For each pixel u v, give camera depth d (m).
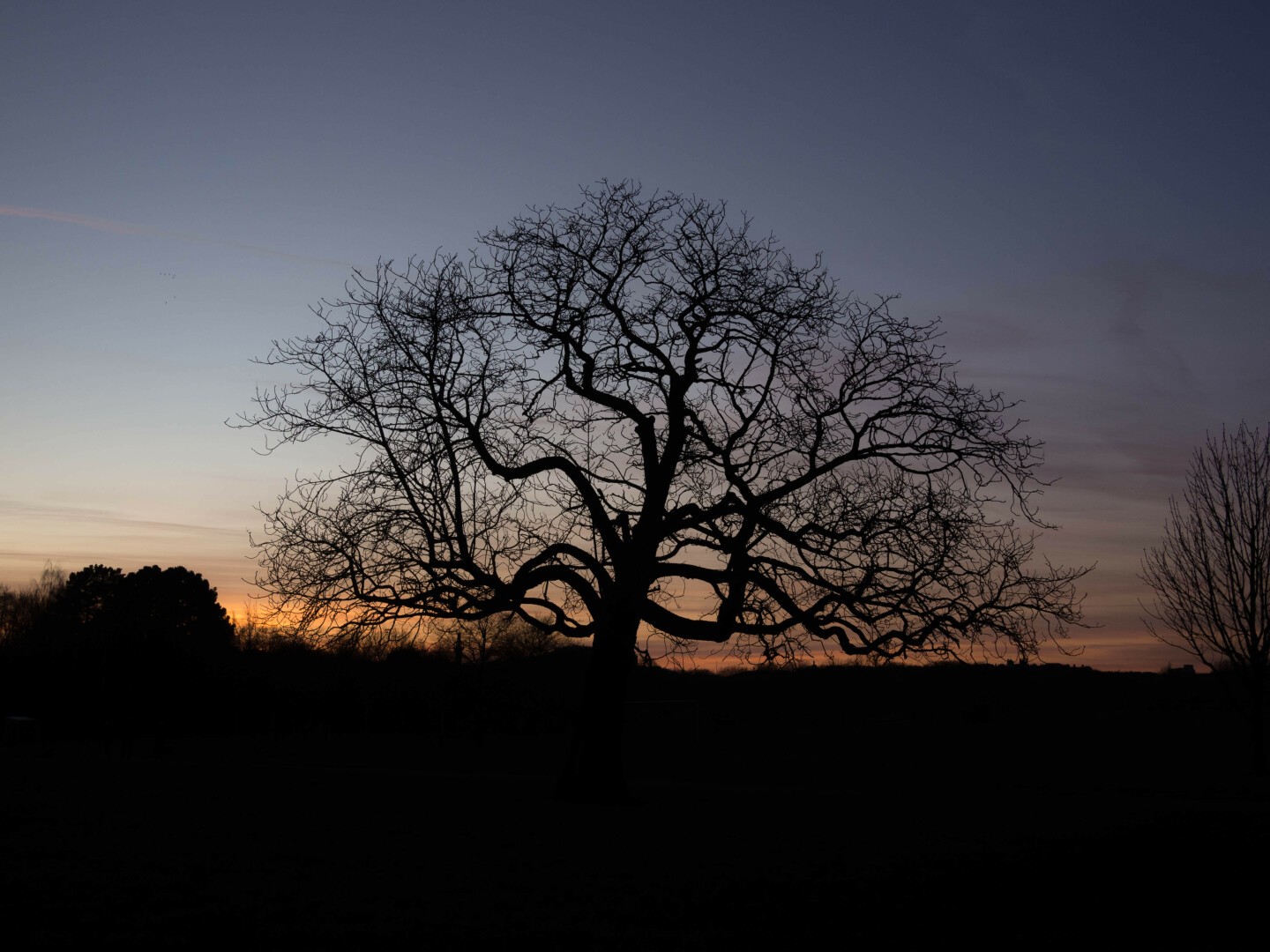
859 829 18.95
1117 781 36.38
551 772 40.41
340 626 20.52
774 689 38.25
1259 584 38.72
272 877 11.84
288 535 20.22
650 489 22.45
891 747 52.94
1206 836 18.80
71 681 70.38
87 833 15.05
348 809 19.77
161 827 16.00
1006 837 18.19
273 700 64.25
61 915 9.55
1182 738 53.16
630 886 12.17
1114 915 11.59
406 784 29.25
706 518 21.31
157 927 9.23
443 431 20.69
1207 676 68.25
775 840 16.83
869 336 22.16
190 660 59.59
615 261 22.80
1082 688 66.12
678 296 22.64
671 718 69.19
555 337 22.55
